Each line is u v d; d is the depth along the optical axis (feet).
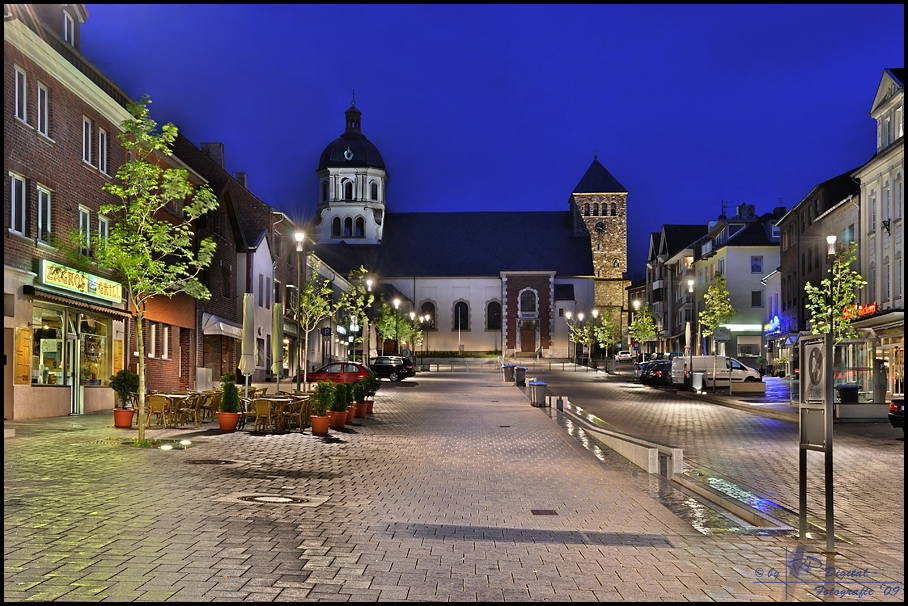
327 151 396.37
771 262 227.40
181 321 112.78
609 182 400.88
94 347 84.64
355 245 390.21
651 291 334.44
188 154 143.74
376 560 24.88
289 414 70.38
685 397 126.82
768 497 38.88
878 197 129.49
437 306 373.20
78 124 80.23
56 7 78.89
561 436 68.18
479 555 25.95
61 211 76.23
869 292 134.00
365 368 149.48
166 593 20.53
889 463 51.75
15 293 67.82
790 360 177.06
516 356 359.05
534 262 383.45
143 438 55.36
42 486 36.58
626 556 26.16
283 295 175.01
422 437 66.54
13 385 67.82
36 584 21.04
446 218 401.29
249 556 24.73
